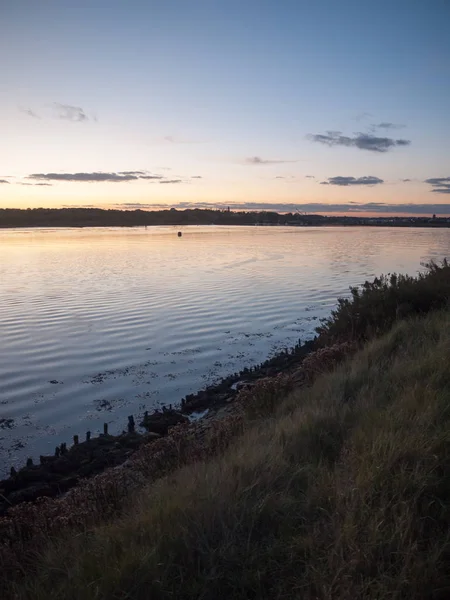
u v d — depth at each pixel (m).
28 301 21.25
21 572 3.72
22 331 15.87
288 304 20.34
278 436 5.09
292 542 3.19
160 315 18.17
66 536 3.98
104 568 3.14
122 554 3.26
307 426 5.16
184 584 2.97
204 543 3.24
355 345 9.64
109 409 9.87
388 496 3.50
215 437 6.16
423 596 2.68
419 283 12.96
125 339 14.88
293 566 3.06
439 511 3.38
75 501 4.89
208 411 9.44
